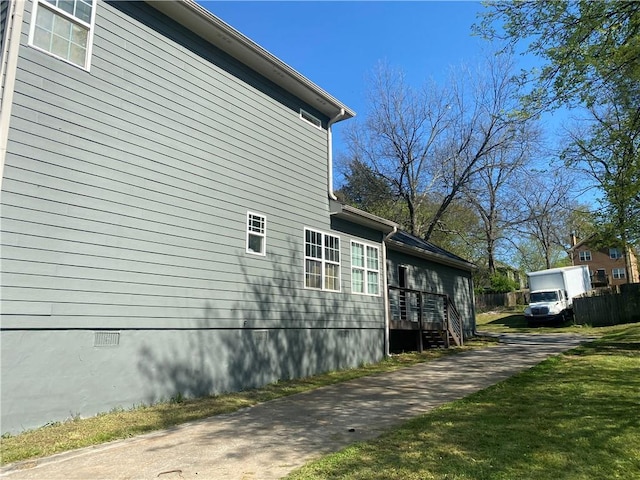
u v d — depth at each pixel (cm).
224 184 1007
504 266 5222
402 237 2002
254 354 1024
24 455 543
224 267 980
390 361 1438
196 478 470
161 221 860
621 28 948
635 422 614
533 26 1035
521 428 611
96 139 768
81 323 714
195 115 961
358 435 616
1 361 620
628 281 3275
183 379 865
